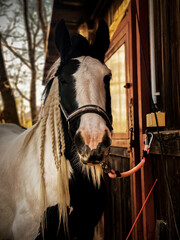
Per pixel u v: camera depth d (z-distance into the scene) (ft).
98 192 3.89
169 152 3.29
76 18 8.34
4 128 6.31
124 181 5.65
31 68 17.13
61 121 3.64
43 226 3.36
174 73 3.51
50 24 8.32
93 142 2.82
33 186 3.60
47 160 3.61
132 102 4.80
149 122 3.95
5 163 4.26
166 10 3.76
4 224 3.98
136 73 4.84
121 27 5.70
